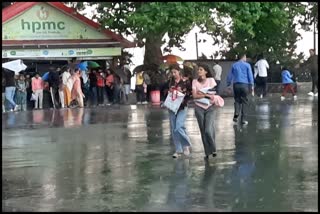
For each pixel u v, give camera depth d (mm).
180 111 10219
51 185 8141
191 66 10148
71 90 24062
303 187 7590
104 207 6816
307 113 17438
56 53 27094
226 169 8945
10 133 14438
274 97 24812
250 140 12008
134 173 8852
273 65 30203
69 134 14031
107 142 12414
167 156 10352
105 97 25594
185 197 7203
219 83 26766
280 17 28281
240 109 14969
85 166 9602
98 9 27250
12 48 26250
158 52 27438
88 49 27422
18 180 8531
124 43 27766
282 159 9680
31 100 23609
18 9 26344
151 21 24641
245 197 7129
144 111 20469
